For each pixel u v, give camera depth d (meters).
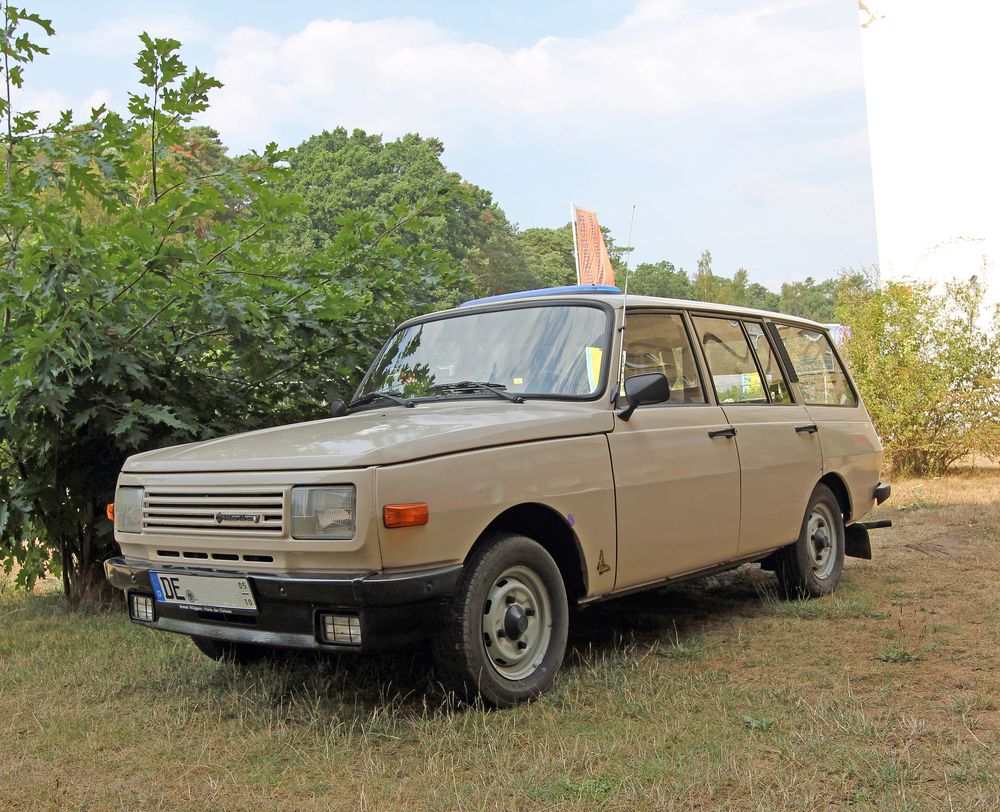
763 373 6.29
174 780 3.61
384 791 3.40
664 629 5.79
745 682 4.58
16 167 7.23
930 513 10.44
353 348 7.68
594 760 3.61
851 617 5.95
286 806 3.32
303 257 7.60
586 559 4.63
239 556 4.14
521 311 5.45
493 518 4.19
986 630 5.50
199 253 6.62
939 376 14.70
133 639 6.00
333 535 3.86
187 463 4.42
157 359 6.89
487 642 4.22
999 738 3.69
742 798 3.22
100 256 6.12
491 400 5.04
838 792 3.21
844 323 15.99
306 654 5.34
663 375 4.79
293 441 4.40
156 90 7.15
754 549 5.86
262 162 7.16
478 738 3.85
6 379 5.69
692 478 5.27
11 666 5.46
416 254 8.18
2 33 6.76
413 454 3.97
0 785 3.60
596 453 4.71
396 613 3.87
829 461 6.65
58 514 6.96
